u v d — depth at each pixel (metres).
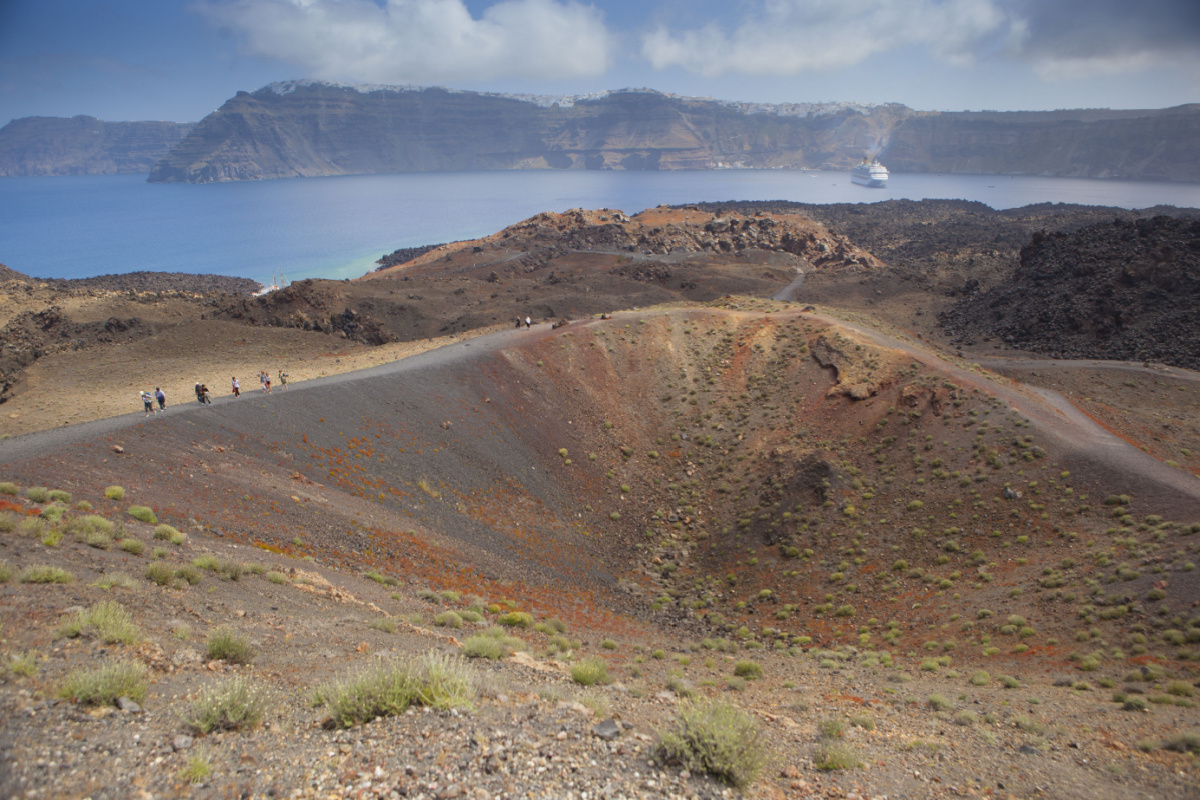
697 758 8.57
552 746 8.45
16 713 7.16
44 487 22.67
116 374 64.06
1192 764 12.45
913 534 40.38
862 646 31.20
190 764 6.80
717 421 60.19
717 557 45.06
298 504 31.56
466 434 51.16
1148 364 80.75
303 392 45.59
